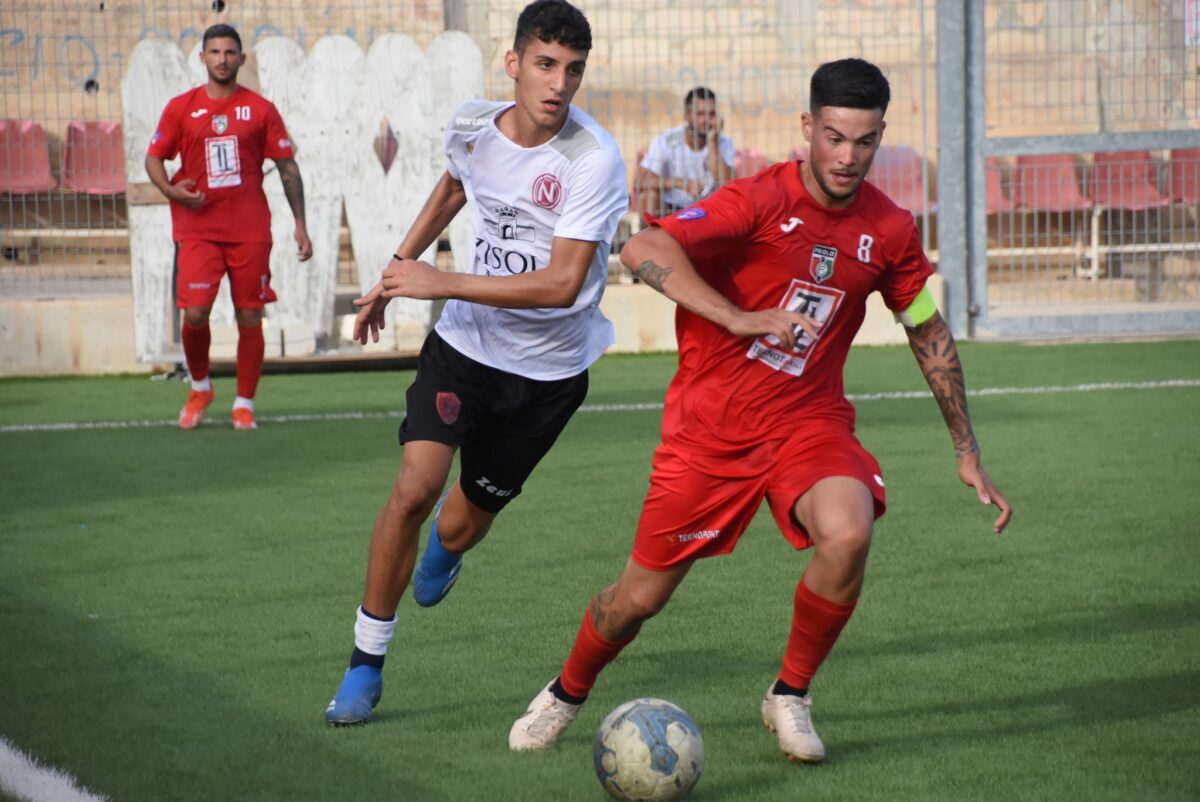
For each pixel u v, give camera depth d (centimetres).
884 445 2314
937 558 1603
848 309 1004
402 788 940
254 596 1457
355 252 3303
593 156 1095
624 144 3666
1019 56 3706
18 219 3747
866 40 3688
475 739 1043
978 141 3634
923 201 3641
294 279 3281
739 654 1262
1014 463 2144
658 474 1004
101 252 3738
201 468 2173
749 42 3647
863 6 3666
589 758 1003
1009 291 3869
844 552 921
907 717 1090
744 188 978
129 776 959
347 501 1930
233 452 2308
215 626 1348
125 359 3362
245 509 1881
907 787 940
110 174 3738
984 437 2366
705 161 3462
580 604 1431
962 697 1136
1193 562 1570
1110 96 3697
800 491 958
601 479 2078
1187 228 3778
